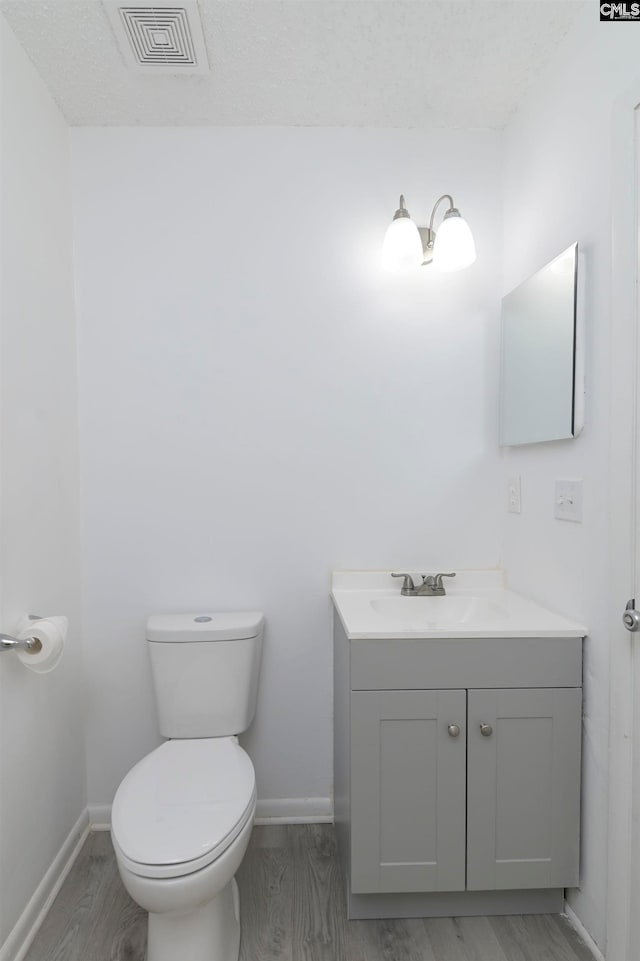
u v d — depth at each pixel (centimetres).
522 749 149
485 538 202
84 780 195
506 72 169
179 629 178
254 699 188
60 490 179
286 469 198
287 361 197
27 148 159
